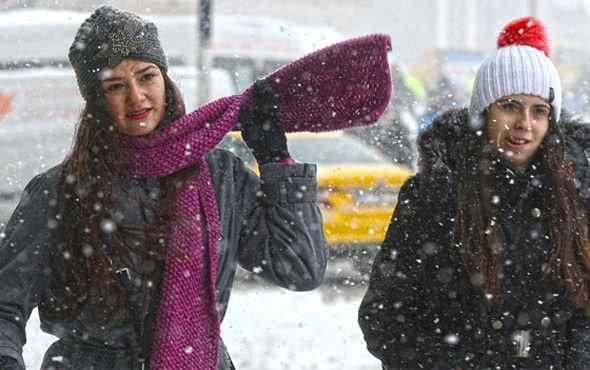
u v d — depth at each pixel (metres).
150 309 7.32
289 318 17.83
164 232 7.29
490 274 8.30
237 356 15.03
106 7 7.55
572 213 8.42
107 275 7.19
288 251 7.61
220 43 31.39
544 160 8.55
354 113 8.27
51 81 27.84
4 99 27.61
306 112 8.27
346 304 19.31
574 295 8.37
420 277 8.48
